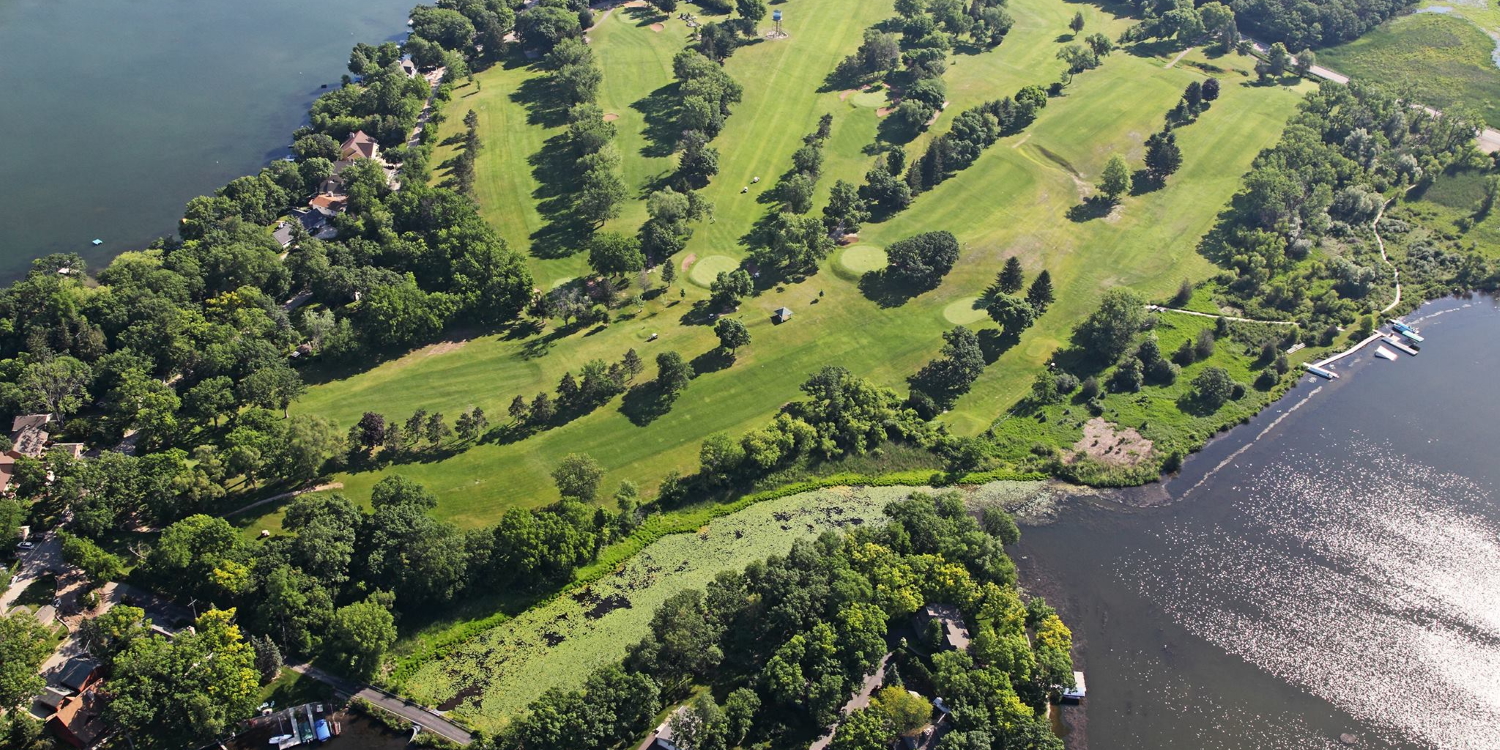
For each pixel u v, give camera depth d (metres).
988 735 139.75
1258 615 169.38
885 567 161.25
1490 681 158.50
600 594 171.12
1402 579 175.75
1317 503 191.50
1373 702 155.25
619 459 197.00
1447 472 198.00
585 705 140.75
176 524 165.75
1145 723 151.50
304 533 161.62
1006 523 174.12
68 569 170.00
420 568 162.38
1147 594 173.00
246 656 146.88
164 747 144.00
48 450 190.00
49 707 145.62
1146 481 196.00
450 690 154.12
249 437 184.38
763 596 158.62
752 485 193.00
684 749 139.88
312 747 146.00
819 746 143.50
